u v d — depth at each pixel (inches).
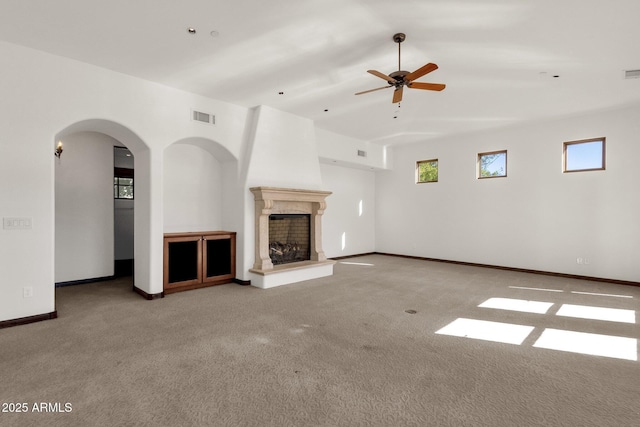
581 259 254.7
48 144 152.0
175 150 220.5
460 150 323.3
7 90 142.3
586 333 138.9
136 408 84.7
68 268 224.1
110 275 243.1
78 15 125.2
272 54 157.4
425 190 349.7
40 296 150.3
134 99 178.5
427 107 238.4
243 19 129.2
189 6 120.6
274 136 237.0
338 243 354.3
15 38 140.4
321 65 169.6
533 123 277.7
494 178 301.0
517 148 287.7
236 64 166.7
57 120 154.4
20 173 145.1
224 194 239.8
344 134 316.2
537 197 276.7
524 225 283.3
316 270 250.4
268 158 232.2
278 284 223.1
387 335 135.8
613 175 241.9
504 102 227.1
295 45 149.6
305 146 258.7
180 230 222.7
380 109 241.8
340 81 190.5
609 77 185.5
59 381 97.7
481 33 140.6
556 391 94.4
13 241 143.7
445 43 149.1
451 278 251.0
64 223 222.8
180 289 203.8
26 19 127.1
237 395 91.3
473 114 253.9
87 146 233.8
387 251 383.6
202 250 213.2
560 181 265.3
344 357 115.3
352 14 126.7
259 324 147.3
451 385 97.3
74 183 227.5
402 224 369.4
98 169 238.5
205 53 155.3
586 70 176.7
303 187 254.1
